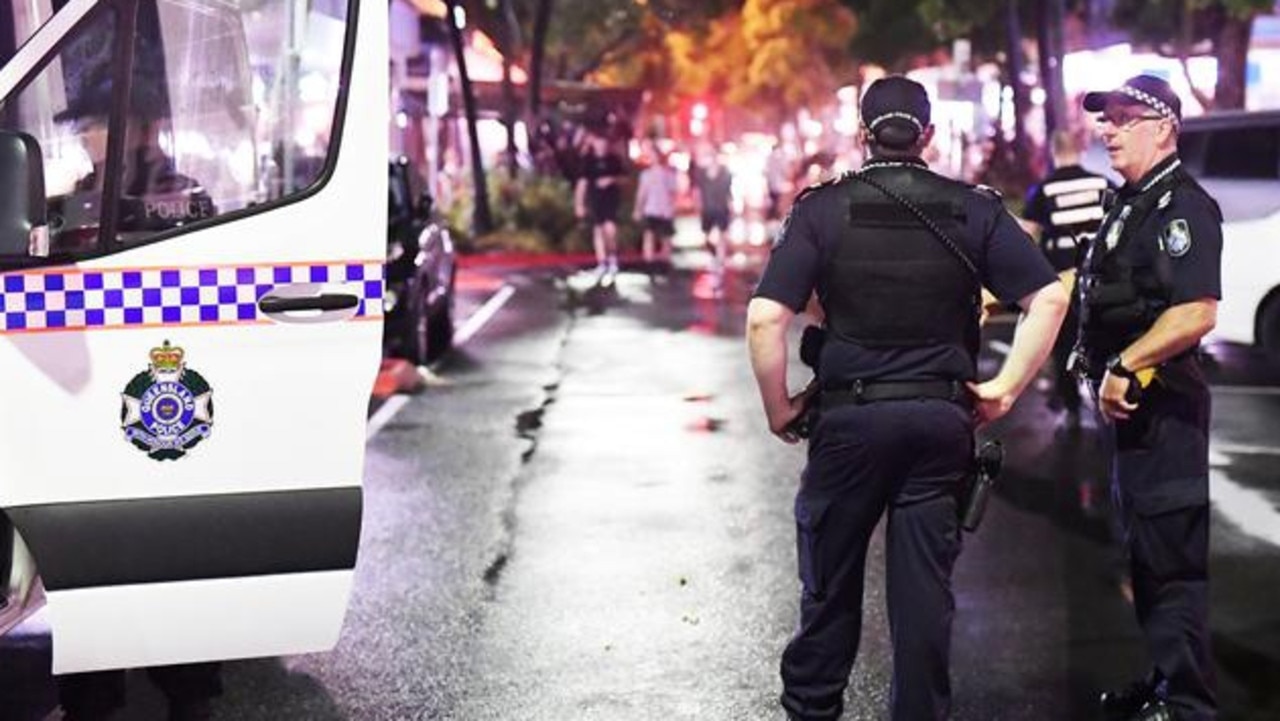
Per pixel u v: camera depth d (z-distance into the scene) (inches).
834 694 224.5
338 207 215.6
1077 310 244.1
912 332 210.7
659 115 3088.1
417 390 611.8
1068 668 280.7
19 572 225.5
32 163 189.5
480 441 505.7
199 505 213.9
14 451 209.5
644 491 430.9
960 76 1681.8
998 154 1748.3
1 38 220.1
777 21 2694.4
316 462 217.3
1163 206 228.2
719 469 459.8
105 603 213.5
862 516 216.7
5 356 208.7
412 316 650.8
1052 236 464.1
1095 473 443.2
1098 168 685.3
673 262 1342.3
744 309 918.4
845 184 213.8
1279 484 423.8
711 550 366.6
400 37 1318.9
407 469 461.7
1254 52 1979.6
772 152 1930.4
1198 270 223.6
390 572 348.8
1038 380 611.5
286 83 215.0
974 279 213.3
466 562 357.1
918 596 214.1
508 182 1481.3
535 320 865.5
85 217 211.2
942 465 212.8
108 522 211.5
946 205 211.5
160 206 213.3
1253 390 569.6
